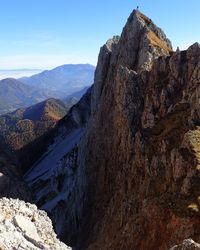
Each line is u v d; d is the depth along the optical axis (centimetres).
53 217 9938
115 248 5284
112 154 8275
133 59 9562
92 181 8994
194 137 5669
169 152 5988
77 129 17838
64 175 11525
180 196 4938
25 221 3428
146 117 7369
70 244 8131
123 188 6906
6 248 2800
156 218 4850
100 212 7675
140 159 6712
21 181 11156
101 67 10638
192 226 4338
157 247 4575
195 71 7138
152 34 9906
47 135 19438
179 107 7019
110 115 8950
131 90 8094
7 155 13675
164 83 7725
